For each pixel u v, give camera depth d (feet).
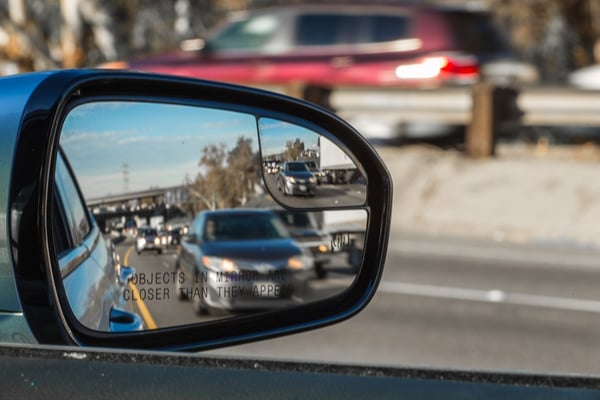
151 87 6.78
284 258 7.47
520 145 50.47
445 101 47.57
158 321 7.22
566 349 24.62
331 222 7.09
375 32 49.67
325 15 50.49
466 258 36.04
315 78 50.37
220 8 116.06
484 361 23.44
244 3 113.09
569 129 50.62
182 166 7.00
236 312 7.43
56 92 5.95
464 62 48.21
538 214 41.73
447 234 41.60
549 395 3.88
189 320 7.27
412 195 44.75
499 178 44.45
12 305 5.68
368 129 49.60
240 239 7.54
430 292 30.58
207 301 7.44
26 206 5.65
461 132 48.85
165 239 7.31
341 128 6.90
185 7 114.01
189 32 113.50
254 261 7.53
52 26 106.83
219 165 7.08
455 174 45.44
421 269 34.01
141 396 4.14
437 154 47.65
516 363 23.36
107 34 95.14
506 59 49.55
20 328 5.65
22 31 80.23
